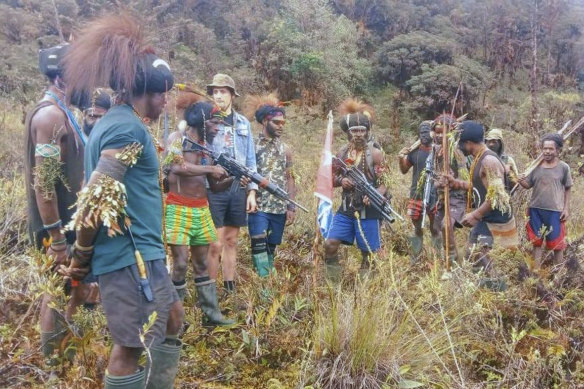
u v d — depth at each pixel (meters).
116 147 2.45
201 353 3.79
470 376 3.64
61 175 3.15
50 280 2.94
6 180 6.17
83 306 3.26
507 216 4.95
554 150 6.02
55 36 20.19
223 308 4.48
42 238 3.28
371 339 3.46
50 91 3.19
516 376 3.54
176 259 3.93
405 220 7.00
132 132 2.49
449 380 3.37
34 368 3.13
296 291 4.63
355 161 5.19
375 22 31.44
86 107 3.38
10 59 17.67
